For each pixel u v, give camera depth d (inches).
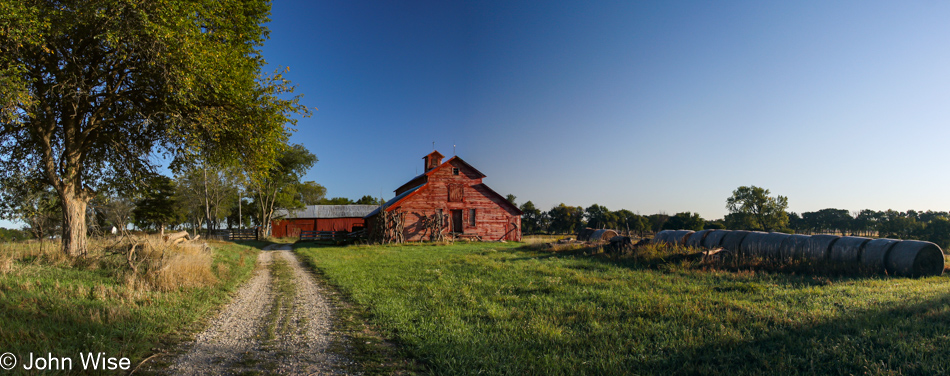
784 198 2834.6
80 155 550.0
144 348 222.7
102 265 474.3
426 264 671.1
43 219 824.3
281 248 1315.2
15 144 563.2
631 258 661.9
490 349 227.9
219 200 1863.9
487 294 390.3
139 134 605.9
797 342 221.1
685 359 207.9
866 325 244.2
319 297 403.2
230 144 605.6
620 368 198.5
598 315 296.7
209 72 490.0
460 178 1461.6
